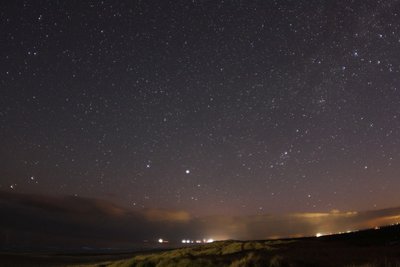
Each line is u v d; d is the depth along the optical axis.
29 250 115.38
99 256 72.06
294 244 35.94
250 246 32.56
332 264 15.32
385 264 13.86
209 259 18.59
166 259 20.80
